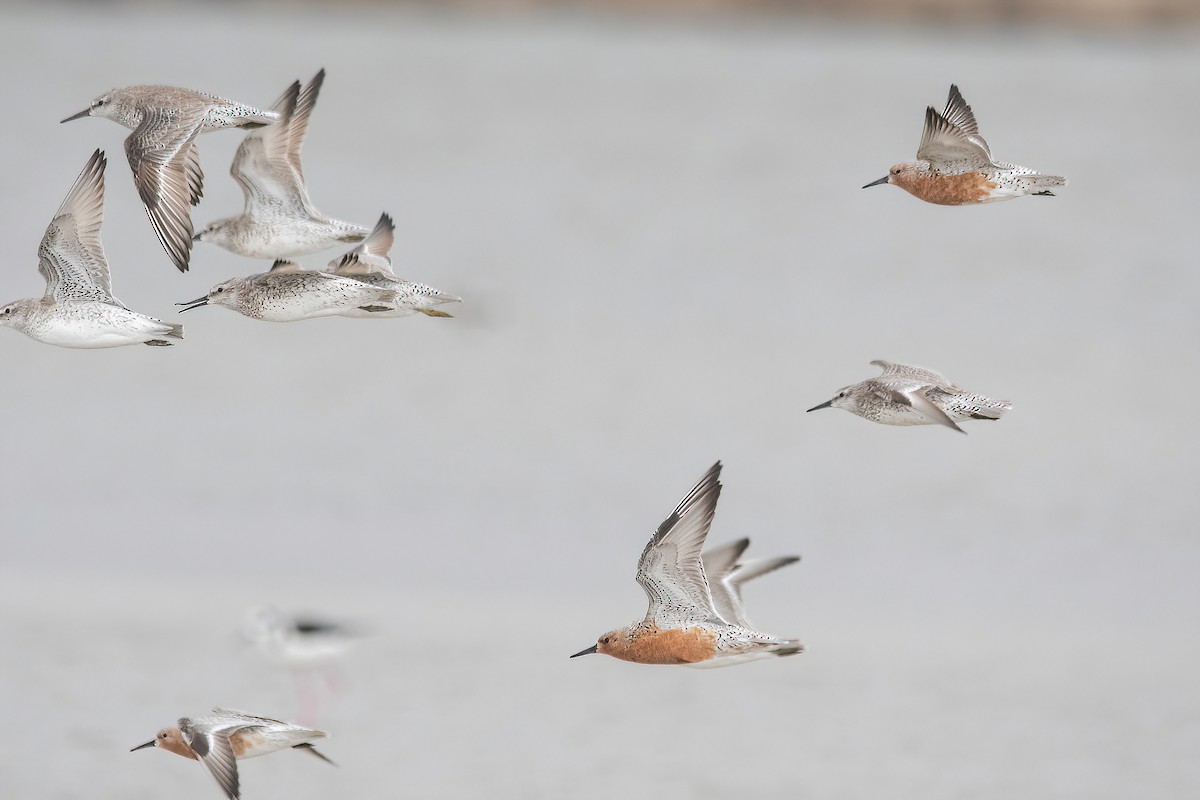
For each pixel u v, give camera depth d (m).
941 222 42.31
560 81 64.44
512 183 46.88
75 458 24.23
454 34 78.69
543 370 29.58
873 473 24.59
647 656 9.90
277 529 21.84
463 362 29.92
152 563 20.34
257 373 28.78
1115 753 15.23
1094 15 75.81
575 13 85.44
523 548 21.44
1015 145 52.44
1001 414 10.78
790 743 15.43
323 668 16.14
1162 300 35.19
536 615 18.72
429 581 20.05
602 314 33.72
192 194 10.52
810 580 20.47
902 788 14.49
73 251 10.73
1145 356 30.83
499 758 14.89
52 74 60.78
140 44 69.62
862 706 16.34
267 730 10.04
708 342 31.77
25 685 16.11
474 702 16.14
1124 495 23.58
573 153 51.56
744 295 35.50
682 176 48.44
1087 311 34.31
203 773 14.59
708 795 14.16
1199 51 72.25
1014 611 19.33
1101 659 17.59
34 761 14.53
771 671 17.20
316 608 18.58
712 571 10.74
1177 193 45.69
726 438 26.12
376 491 23.55
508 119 56.66
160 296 32.41
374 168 48.53
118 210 38.19
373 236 12.16
